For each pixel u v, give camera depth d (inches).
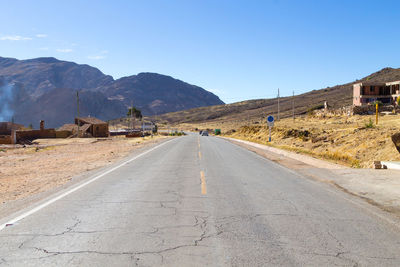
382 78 6008.9
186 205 275.7
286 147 956.0
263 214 246.1
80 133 2503.7
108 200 295.3
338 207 266.4
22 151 976.3
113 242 185.3
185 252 170.2
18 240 189.2
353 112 2273.6
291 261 158.9
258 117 5536.4
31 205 276.7
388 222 223.5
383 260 160.1
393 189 328.2
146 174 465.7
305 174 455.5
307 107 5231.3
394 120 1537.9
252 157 730.2
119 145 1264.8
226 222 225.1
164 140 1760.6
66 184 382.9
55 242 185.5
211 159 686.5
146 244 182.1
